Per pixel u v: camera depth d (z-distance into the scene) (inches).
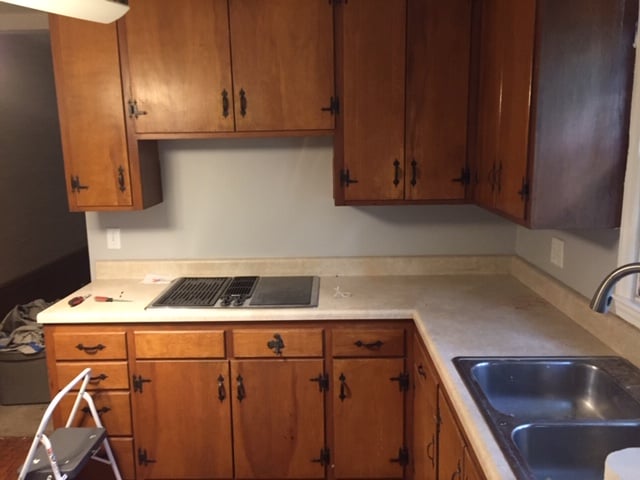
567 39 66.9
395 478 98.7
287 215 114.3
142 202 102.0
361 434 97.0
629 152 68.0
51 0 55.4
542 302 93.1
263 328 94.3
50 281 198.2
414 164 98.7
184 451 98.4
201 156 112.3
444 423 70.2
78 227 223.3
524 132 72.2
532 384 68.1
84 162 100.4
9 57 171.0
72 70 97.3
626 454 38.5
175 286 107.7
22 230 178.7
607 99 67.9
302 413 96.8
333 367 95.0
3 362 132.3
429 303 94.1
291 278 112.2
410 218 113.6
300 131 98.1
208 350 94.9
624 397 59.7
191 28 95.3
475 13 93.9
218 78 96.6
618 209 69.9
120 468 99.3
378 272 114.2
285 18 94.7
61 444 83.0
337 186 100.0
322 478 99.1
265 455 98.4
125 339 95.0
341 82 96.3
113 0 57.7
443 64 95.4
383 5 93.9
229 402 96.6
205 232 115.1
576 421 53.3
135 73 96.8
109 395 96.7
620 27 66.5
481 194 94.7
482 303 93.1
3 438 119.6
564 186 70.1
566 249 88.0
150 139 100.3
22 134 179.2
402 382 94.8
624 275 49.2
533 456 53.2
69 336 94.8
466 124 97.3
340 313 92.4
